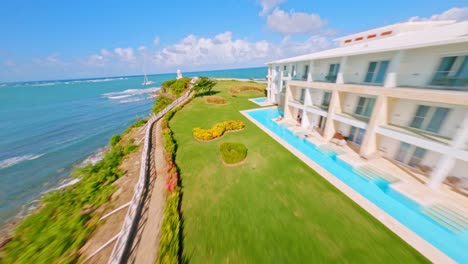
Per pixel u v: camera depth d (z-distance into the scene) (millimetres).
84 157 22703
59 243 8164
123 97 69125
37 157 22922
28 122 37469
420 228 8492
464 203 9516
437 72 10188
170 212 9438
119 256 7297
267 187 11805
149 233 8852
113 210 10367
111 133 30953
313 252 7645
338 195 10781
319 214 9516
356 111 15711
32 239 8750
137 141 21688
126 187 12508
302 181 12219
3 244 8953
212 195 11312
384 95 12125
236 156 14578
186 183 12609
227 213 9875
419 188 10688
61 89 111562
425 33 13367
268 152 16328
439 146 9742
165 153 17047
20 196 15992
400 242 7852
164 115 30031
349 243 7938
